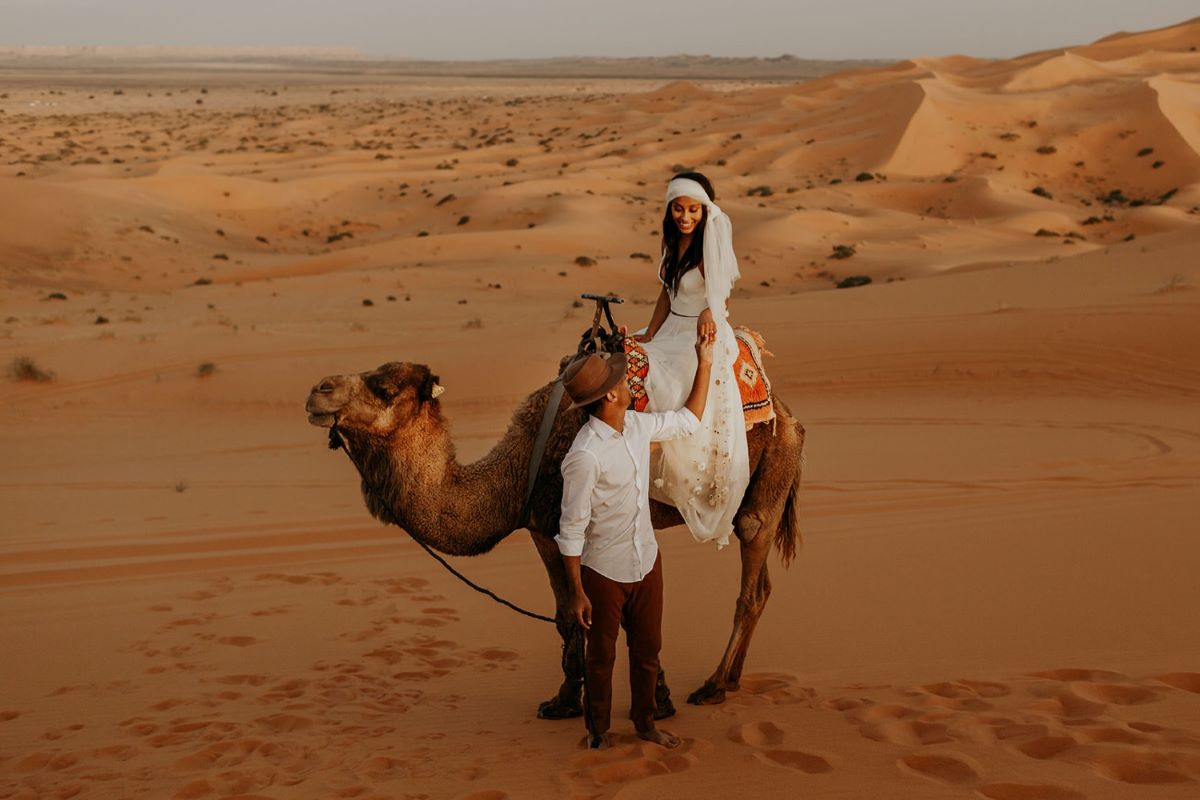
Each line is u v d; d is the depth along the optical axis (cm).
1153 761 481
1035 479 1384
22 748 606
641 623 554
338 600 910
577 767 532
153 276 6300
